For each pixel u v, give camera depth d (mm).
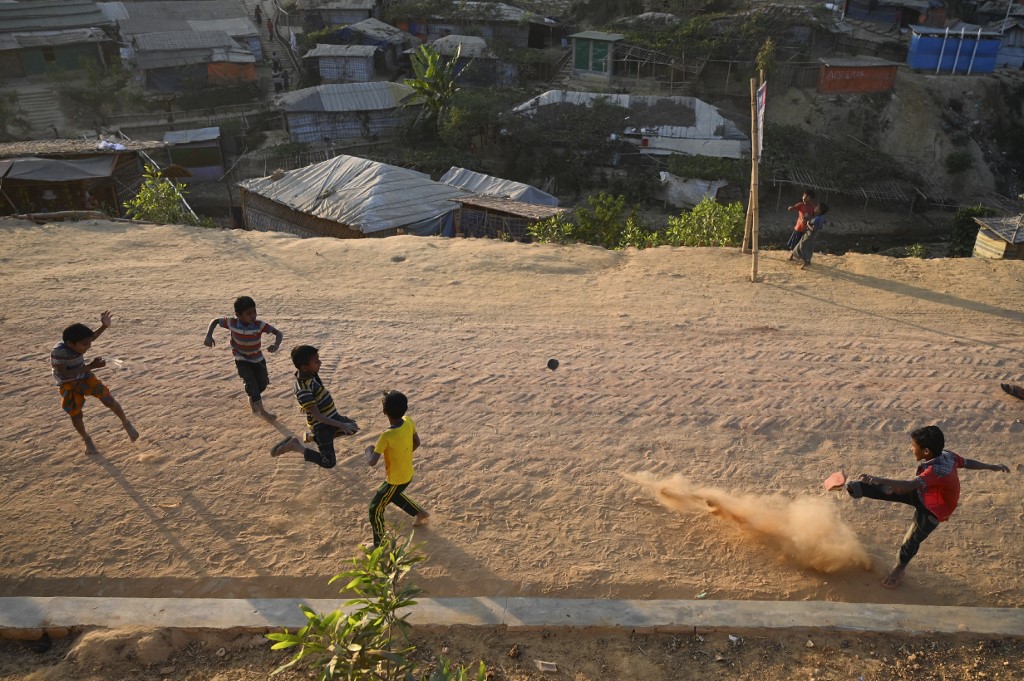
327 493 7000
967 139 45125
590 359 9602
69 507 6707
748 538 6637
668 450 7805
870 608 5836
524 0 58312
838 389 9008
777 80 46000
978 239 23219
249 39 53344
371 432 7898
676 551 6473
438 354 9633
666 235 17125
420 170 42125
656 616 5727
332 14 57906
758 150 11734
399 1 59250
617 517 6844
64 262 12312
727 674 5352
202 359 9312
